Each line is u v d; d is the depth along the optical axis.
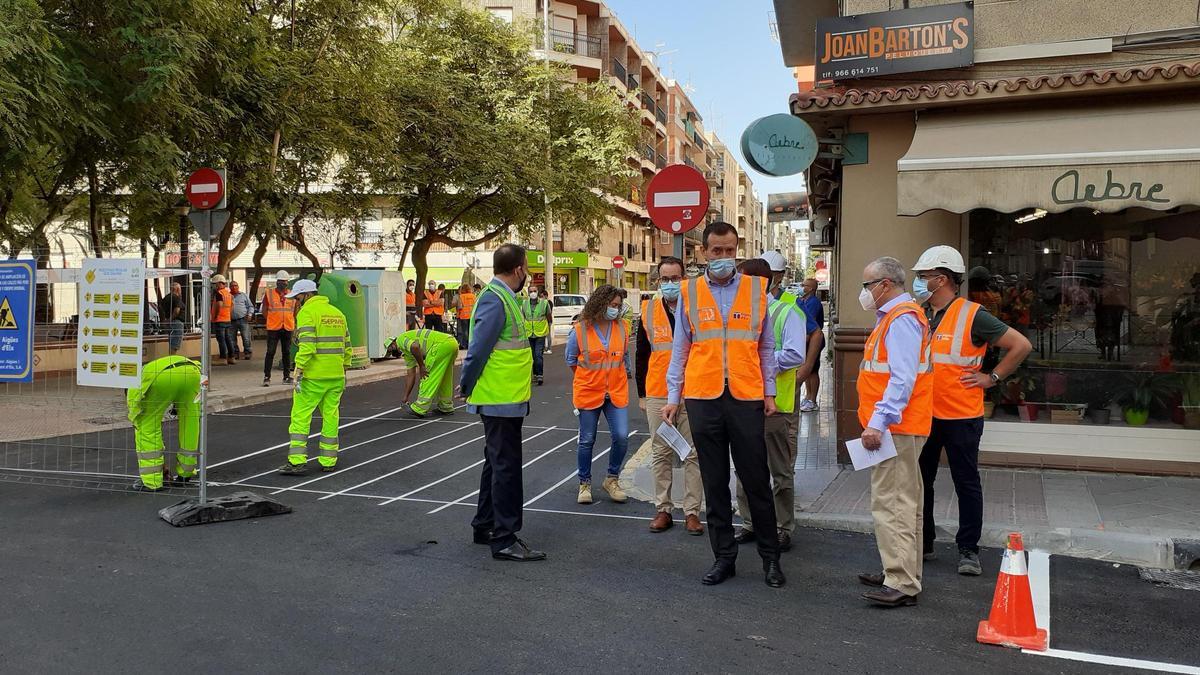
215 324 18.56
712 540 5.07
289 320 14.81
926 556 5.53
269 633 4.18
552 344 25.38
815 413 8.12
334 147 16.86
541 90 24.94
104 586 4.86
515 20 28.62
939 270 5.25
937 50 8.17
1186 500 6.68
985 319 5.17
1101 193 6.89
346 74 15.83
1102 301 8.09
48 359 7.63
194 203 10.64
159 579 5.00
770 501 4.99
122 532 6.00
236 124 14.39
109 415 7.93
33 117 9.78
